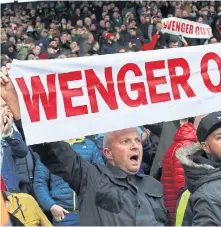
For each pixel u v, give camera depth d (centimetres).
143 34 1767
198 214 368
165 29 1097
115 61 385
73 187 383
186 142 536
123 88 385
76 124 379
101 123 382
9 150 539
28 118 372
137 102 386
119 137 382
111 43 1584
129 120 385
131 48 1559
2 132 398
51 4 1977
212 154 395
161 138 633
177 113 391
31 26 1800
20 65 372
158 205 387
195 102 394
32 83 373
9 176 544
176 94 392
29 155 562
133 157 384
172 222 450
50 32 1675
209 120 391
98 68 382
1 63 1105
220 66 396
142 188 389
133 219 374
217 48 395
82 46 1525
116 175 382
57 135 376
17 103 374
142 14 1838
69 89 378
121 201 376
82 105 380
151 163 650
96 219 374
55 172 381
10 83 373
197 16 1886
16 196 452
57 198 562
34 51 1372
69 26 1791
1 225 388
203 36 1100
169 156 531
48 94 375
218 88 396
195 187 379
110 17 1894
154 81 389
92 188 379
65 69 378
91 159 567
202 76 395
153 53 389
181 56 393
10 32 1697
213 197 366
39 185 559
